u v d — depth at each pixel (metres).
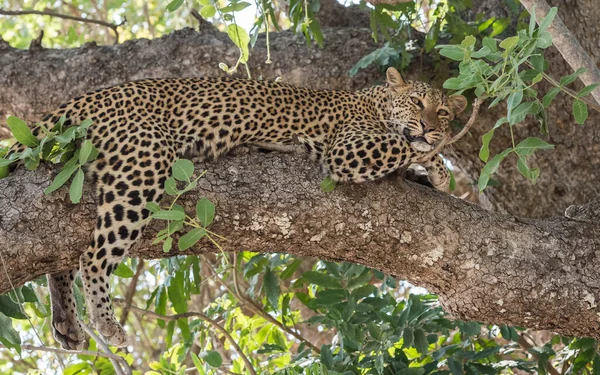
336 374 5.62
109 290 4.94
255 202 5.04
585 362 6.66
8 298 5.17
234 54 7.14
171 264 6.99
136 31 11.70
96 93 5.20
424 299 7.20
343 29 7.39
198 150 5.30
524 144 4.65
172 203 4.62
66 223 4.75
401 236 5.26
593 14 7.04
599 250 5.46
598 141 6.79
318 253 5.28
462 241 5.33
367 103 6.03
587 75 5.03
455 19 6.76
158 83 5.35
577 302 5.35
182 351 7.19
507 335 6.61
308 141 5.68
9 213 4.68
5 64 7.21
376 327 6.34
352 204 5.20
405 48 6.86
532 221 5.58
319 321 6.57
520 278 5.33
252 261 7.07
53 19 11.59
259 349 7.26
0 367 10.08
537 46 4.45
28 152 4.68
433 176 5.88
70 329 5.45
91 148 4.55
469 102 6.71
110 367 6.81
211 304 7.90
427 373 6.54
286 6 7.95
